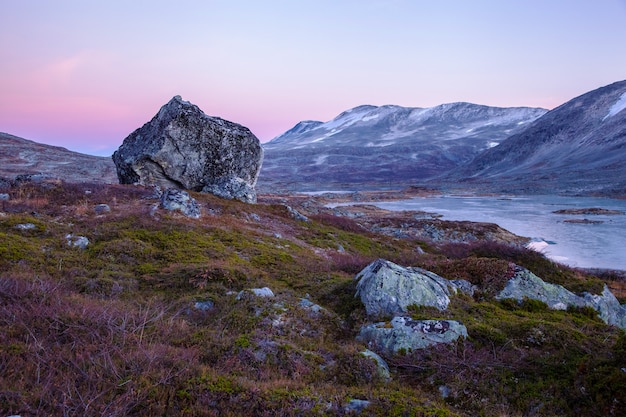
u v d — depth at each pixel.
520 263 22.98
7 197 21.75
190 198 25.17
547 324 10.33
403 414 6.62
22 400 5.89
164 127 32.94
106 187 26.91
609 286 23.91
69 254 14.80
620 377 7.20
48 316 8.67
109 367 7.11
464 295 13.04
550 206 81.75
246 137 36.81
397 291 11.72
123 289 12.48
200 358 8.21
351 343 9.69
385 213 69.31
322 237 29.23
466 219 63.25
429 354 9.05
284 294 12.69
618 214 65.75
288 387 7.18
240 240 20.91
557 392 7.75
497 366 8.59
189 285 13.24
